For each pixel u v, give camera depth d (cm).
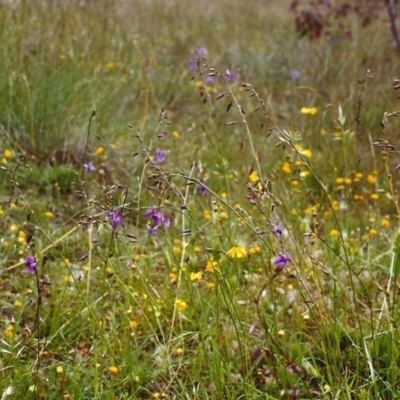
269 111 490
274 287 241
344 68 572
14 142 396
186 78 584
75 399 205
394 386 205
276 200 206
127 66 551
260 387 217
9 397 204
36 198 362
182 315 239
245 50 669
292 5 611
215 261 234
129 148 425
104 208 210
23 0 487
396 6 650
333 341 230
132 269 267
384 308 228
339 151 408
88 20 579
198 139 456
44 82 425
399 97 212
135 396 210
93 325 231
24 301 260
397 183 369
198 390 213
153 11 798
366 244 317
